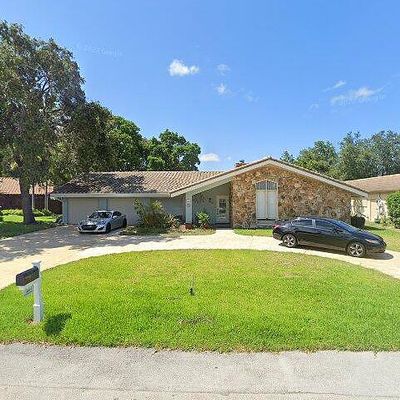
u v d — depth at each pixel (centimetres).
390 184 2784
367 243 1208
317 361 440
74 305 627
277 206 2081
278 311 592
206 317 566
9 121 2134
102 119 2594
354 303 643
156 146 5034
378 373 412
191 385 393
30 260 1172
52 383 399
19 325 550
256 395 373
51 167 2714
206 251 1265
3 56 1928
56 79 2305
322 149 6669
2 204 4541
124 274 896
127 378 408
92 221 1983
